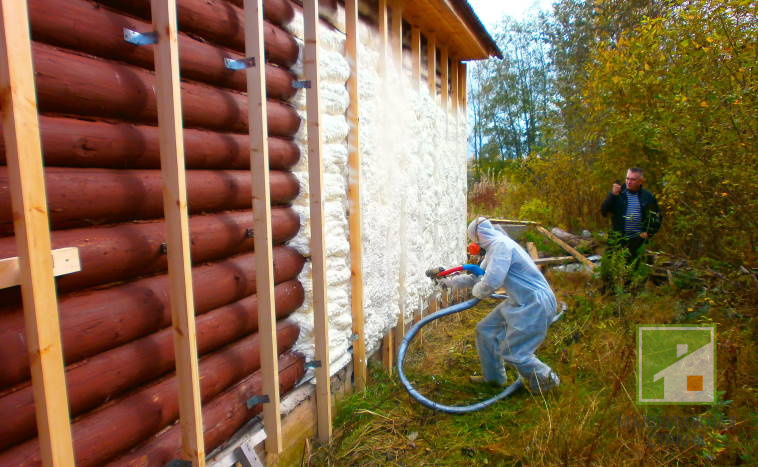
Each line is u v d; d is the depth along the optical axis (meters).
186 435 1.84
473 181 19.59
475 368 4.38
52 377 1.33
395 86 4.44
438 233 5.72
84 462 1.59
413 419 3.45
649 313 4.68
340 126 3.36
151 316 1.86
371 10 4.04
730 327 3.75
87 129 1.65
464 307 3.82
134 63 1.88
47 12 1.55
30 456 1.47
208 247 2.20
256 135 2.22
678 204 4.61
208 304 2.19
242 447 2.33
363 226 3.76
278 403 2.42
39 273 1.29
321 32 3.16
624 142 6.77
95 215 1.69
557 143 10.60
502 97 26.06
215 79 2.30
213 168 2.34
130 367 1.78
